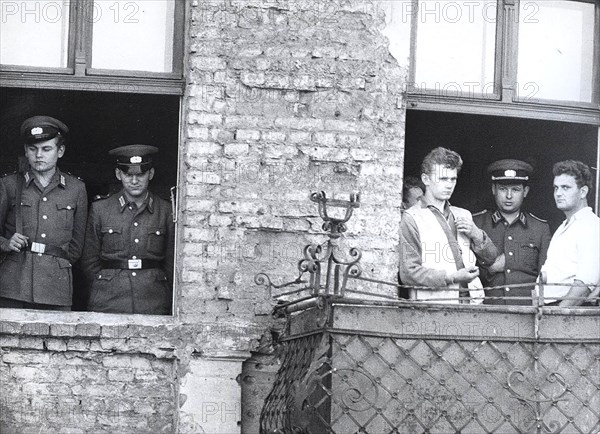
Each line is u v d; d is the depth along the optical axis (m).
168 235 8.93
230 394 8.30
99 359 8.40
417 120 9.60
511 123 9.69
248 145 8.55
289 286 8.44
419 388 7.50
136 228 8.90
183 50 8.82
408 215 8.66
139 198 8.95
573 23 9.41
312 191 8.54
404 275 8.51
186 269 8.42
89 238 8.92
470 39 9.20
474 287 8.63
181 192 8.58
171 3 8.90
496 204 9.25
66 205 8.91
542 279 7.64
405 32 8.83
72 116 9.23
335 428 7.41
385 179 8.62
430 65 9.13
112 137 9.23
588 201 9.30
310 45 8.68
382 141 8.66
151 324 8.39
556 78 9.34
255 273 8.44
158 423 8.39
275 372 8.40
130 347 8.35
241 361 8.34
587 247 8.84
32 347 8.34
